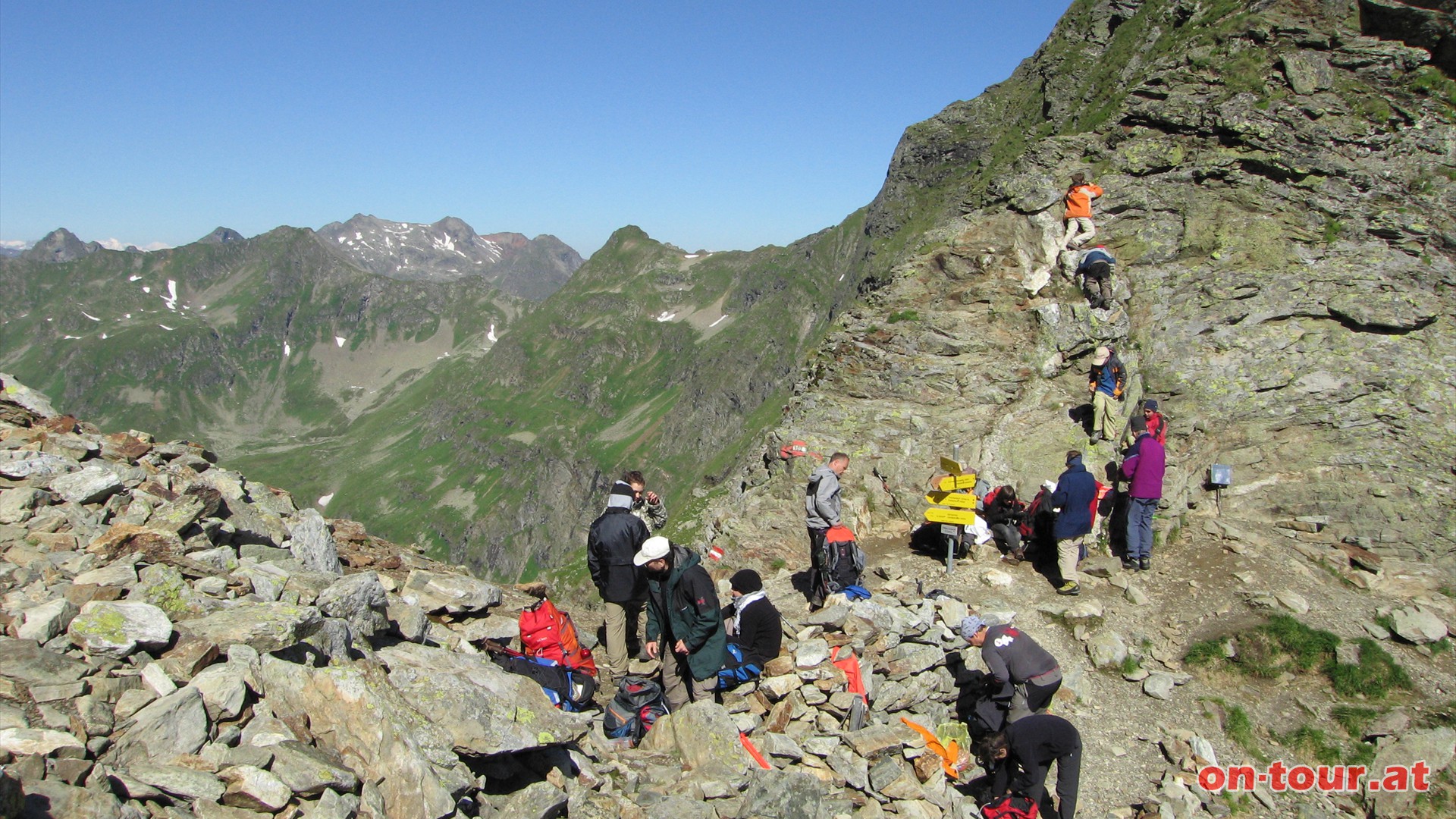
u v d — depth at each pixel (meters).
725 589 16.73
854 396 20.53
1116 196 20.92
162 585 8.05
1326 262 19.12
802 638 12.41
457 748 7.93
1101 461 17.98
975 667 12.63
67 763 5.68
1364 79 20.47
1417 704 13.45
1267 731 13.30
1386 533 16.45
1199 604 15.33
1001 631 11.20
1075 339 19.30
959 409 19.38
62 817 5.32
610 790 9.01
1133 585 15.78
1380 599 15.42
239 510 10.91
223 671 7.16
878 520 18.59
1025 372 19.39
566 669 10.68
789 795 8.70
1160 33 33.44
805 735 10.77
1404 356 18.08
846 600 13.38
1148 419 16.62
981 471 18.41
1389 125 19.91
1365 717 13.23
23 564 8.05
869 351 20.77
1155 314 19.50
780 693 11.01
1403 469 17.08
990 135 130.50
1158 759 12.73
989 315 20.30
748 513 19.25
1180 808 11.83
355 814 6.67
